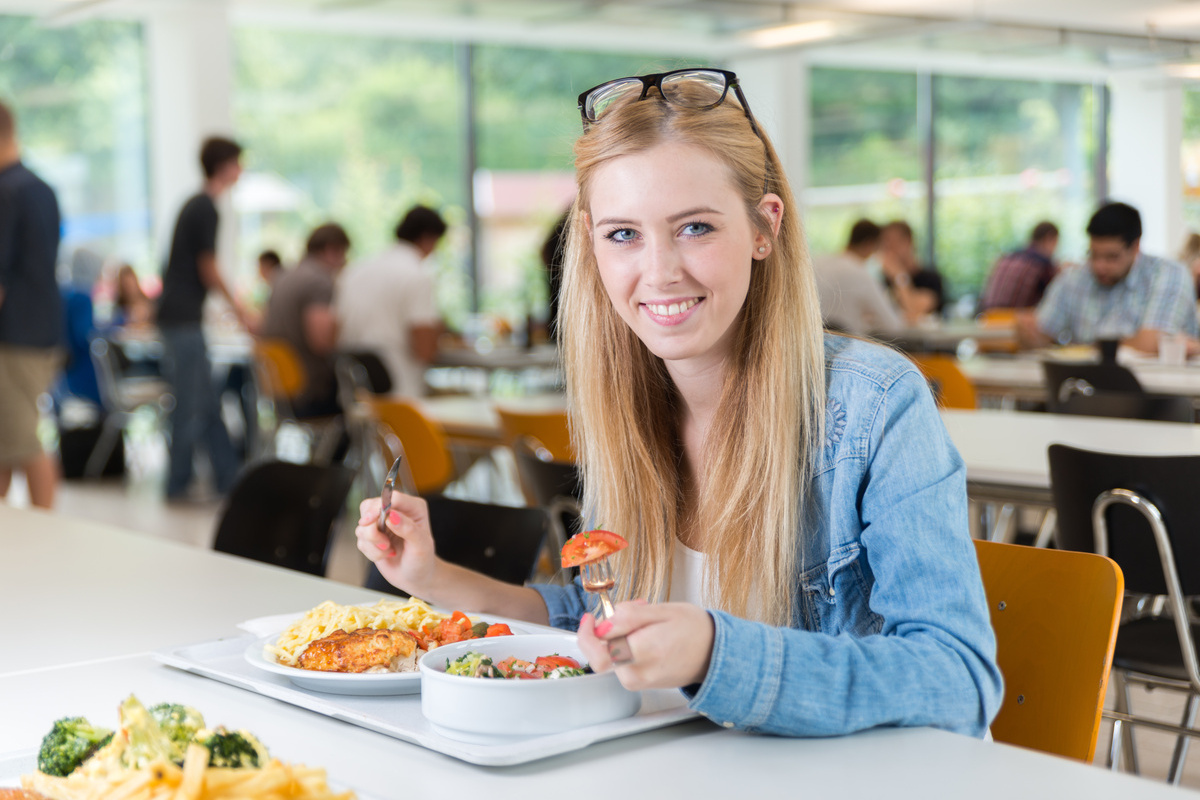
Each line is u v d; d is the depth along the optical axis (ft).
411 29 28.30
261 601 4.75
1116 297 16.57
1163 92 34.24
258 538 6.80
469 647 3.31
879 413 3.59
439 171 29.78
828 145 34.40
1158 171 34.40
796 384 3.70
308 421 19.31
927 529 3.38
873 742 2.98
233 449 20.56
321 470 6.67
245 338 23.12
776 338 3.70
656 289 3.52
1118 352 14.28
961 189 36.32
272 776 2.10
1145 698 9.76
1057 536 7.31
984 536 10.82
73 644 4.12
